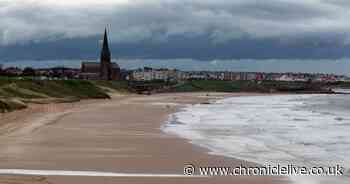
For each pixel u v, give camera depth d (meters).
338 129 39.25
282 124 44.25
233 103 102.44
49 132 32.72
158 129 36.97
